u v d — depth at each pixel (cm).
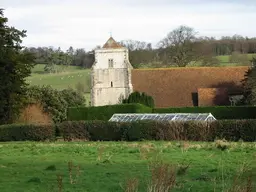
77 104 5844
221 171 1609
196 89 5784
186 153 2230
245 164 1700
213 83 5828
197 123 3456
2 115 4519
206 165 1791
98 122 3719
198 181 1422
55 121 5284
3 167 1833
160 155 2103
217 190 1268
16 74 4512
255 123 3359
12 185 1419
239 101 5409
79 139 3725
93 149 2480
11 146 2884
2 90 4369
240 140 3131
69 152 2391
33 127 3800
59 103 5334
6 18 4541
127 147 2584
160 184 1000
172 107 5353
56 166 1844
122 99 5788
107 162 1927
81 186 1376
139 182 1387
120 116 4366
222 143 2528
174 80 5897
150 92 5847
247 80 5172
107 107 5053
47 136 3775
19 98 4581
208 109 4953
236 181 1019
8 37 4566
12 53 4391
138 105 4950
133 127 3612
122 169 1717
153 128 3562
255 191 1180
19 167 1833
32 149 2602
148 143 3008
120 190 1305
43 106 5244
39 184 1430
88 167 1786
